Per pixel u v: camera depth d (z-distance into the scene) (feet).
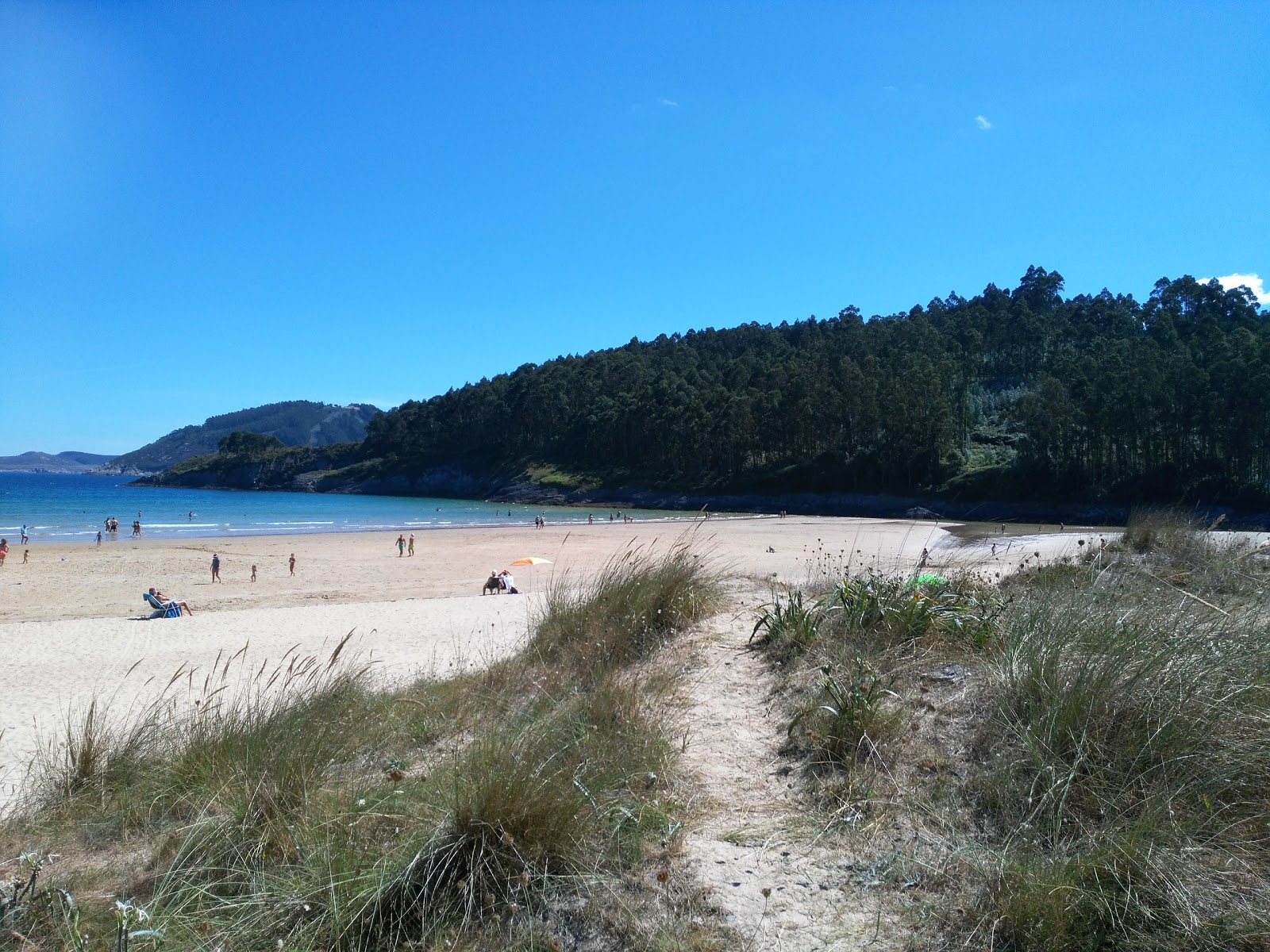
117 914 8.02
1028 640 12.13
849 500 240.73
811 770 10.84
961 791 9.70
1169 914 7.04
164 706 19.19
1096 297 371.76
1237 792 8.54
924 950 7.22
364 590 67.72
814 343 360.69
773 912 7.86
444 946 7.73
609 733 12.07
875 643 14.90
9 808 13.17
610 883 8.39
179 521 189.26
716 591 21.63
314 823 9.90
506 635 31.71
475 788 9.21
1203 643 10.90
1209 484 174.29
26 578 79.00
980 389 309.22
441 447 439.22
